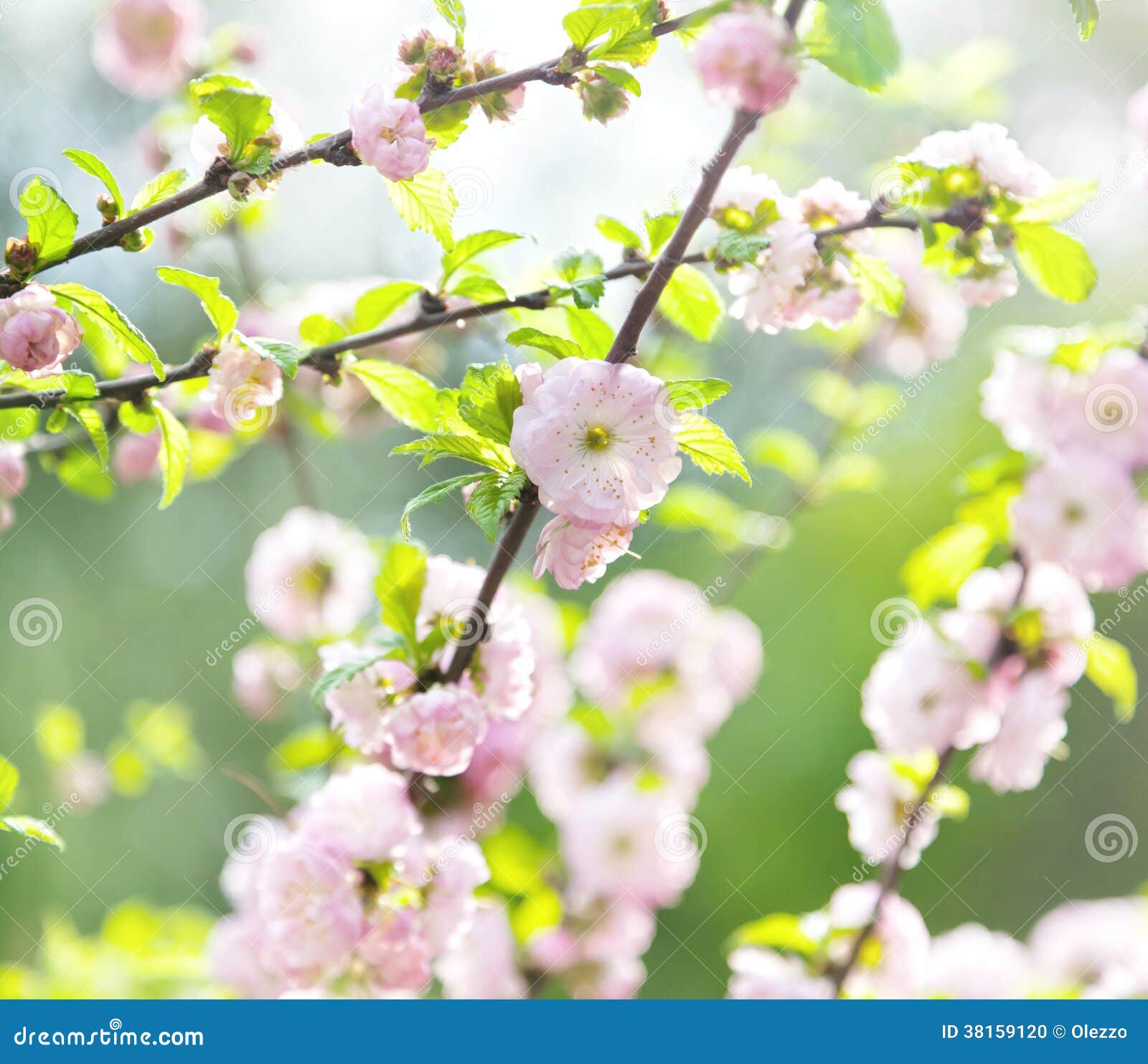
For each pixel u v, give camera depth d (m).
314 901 1.44
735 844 3.06
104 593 3.26
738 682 1.61
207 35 2.61
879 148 1.83
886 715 1.53
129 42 1.59
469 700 1.43
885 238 1.60
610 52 1.42
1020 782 1.52
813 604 3.29
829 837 3.11
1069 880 3.24
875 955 1.51
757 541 1.62
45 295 1.41
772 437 1.66
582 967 1.55
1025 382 1.52
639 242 1.46
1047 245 1.46
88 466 1.52
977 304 1.47
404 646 1.44
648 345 1.61
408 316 1.54
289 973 1.45
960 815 1.52
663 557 2.75
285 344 1.44
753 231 1.45
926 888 3.16
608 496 1.39
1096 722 3.35
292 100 1.57
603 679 1.60
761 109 1.42
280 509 2.88
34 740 1.97
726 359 2.66
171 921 1.58
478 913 1.54
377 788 1.46
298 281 2.57
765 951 1.53
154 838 2.76
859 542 3.29
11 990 1.55
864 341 1.66
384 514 2.98
